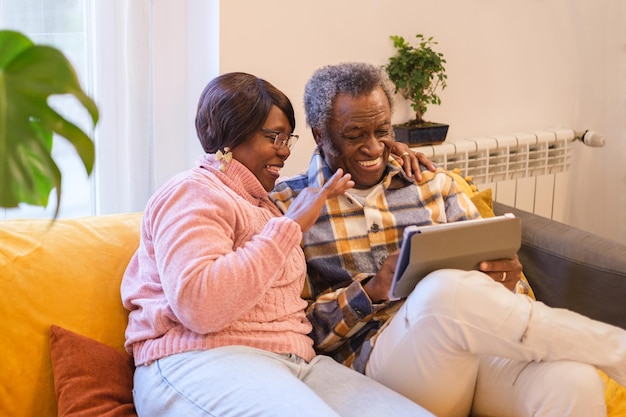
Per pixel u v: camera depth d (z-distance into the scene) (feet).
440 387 4.86
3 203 2.64
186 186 4.84
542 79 9.61
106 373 4.87
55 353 4.84
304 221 4.91
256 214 5.13
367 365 5.22
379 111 5.44
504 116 9.39
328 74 5.59
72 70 2.61
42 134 2.70
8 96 2.55
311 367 5.07
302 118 7.75
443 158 8.49
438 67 8.14
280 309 5.02
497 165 9.07
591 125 10.19
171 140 7.42
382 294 5.15
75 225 5.49
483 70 9.07
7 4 6.29
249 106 5.10
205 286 4.42
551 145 9.60
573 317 4.62
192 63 7.38
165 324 4.75
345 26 7.82
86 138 2.69
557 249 6.40
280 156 5.28
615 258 6.00
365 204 5.72
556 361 4.59
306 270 5.68
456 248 4.72
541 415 4.55
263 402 4.19
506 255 5.04
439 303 4.61
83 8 6.66
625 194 10.61
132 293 5.05
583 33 9.78
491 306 4.56
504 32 9.12
